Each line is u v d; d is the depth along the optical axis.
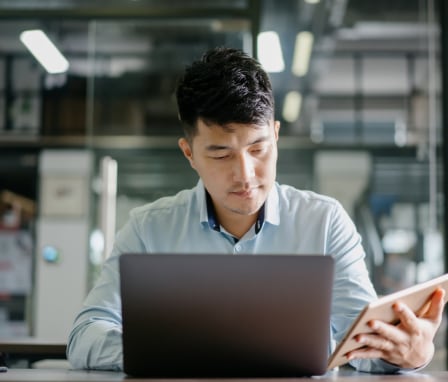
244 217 1.54
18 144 5.24
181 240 1.60
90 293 1.55
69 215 5.21
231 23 3.75
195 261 1.13
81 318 1.48
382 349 1.19
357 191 5.58
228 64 1.33
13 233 5.17
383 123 5.54
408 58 4.80
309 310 1.14
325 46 4.87
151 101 5.24
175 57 4.74
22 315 5.03
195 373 1.14
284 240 1.57
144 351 1.13
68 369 1.41
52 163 5.29
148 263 1.13
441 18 3.68
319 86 5.30
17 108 5.11
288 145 5.80
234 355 1.13
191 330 1.13
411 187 4.87
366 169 5.63
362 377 1.20
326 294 1.14
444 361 3.29
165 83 5.08
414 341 1.18
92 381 1.04
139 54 4.77
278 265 1.13
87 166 5.32
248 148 1.35
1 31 4.24
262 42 3.86
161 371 1.14
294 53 4.72
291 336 1.13
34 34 4.31
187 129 1.39
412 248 4.68
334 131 5.76
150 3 3.77
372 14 4.58
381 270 4.79
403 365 1.23
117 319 1.50
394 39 4.85
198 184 1.62
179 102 1.39
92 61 4.81
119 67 4.93
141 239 1.61
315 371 1.14
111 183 5.31
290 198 1.61
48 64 4.89
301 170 5.79
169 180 5.39
